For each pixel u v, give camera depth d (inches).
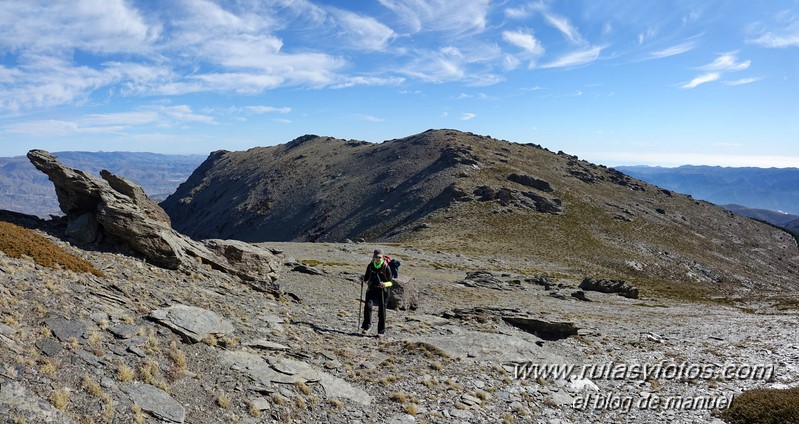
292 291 988.6
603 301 1993.1
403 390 477.4
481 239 4370.1
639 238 5319.9
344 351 557.6
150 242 722.2
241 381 406.0
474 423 435.5
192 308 518.0
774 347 976.9
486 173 6899.6
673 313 1710.1
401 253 3107.8
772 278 5344.5
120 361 365.7
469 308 1043.9
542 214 5482.3
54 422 267.7
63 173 740.7
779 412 501.4
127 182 928.9
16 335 343.9
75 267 549.0
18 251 518.6
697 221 7682.1
